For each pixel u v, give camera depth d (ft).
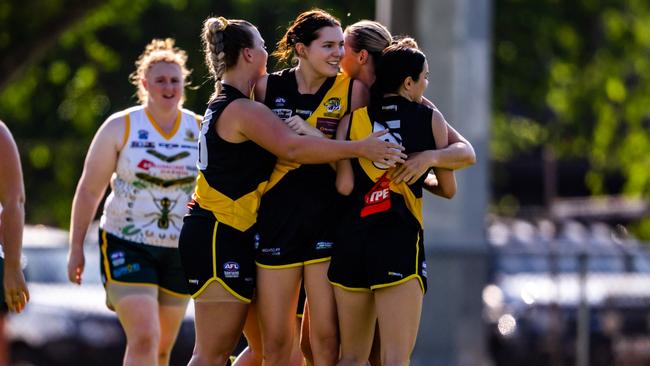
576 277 142.61
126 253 89.81
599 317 140.67
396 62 70.85
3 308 80.07
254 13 273.13
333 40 71.05
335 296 72.18
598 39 330.13
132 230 90.07
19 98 292.20
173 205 90.89
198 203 73.97
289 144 69.51
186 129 91.50
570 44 310.04
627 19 325.42
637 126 354.54
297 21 72.18
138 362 86.63
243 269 72.84
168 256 90.79
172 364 144.36
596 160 371.97
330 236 72.79
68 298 161.07
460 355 136.98
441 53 145.07
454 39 144.66
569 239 213.25
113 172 91.20
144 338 86.89
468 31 144.66
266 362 74.23
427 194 141.90
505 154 375.45
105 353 158.51
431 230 141.69
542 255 139.03
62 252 164.55
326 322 72.95
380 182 70.59
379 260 69.82
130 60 291.38
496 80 299.58
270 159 72.90
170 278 91.20
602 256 137.59
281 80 72.84
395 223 70.49
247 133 70.79
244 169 72.18
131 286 88.99
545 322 141.90
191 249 73.26
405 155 69.05
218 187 72.54
